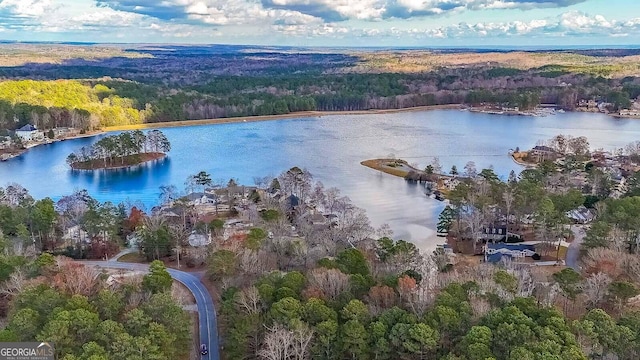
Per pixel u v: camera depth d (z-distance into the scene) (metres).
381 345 80.62
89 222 151.50
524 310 86.00
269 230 152.25
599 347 79.50
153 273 104.88
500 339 76.56
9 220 152.62
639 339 78.81
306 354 82.25
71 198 189.12
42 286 94.25
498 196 177.38
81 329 79.38
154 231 149.88
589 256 134.75
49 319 81.69
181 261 145.00
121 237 162.75
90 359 70.44
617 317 99.62
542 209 154.88
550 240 153.75
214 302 117.50
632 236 145.00
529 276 116.31
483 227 167.38
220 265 118.88
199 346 98.25
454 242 168.00
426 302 93.06
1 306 104.12
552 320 80.44
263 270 117.25
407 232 179.00
